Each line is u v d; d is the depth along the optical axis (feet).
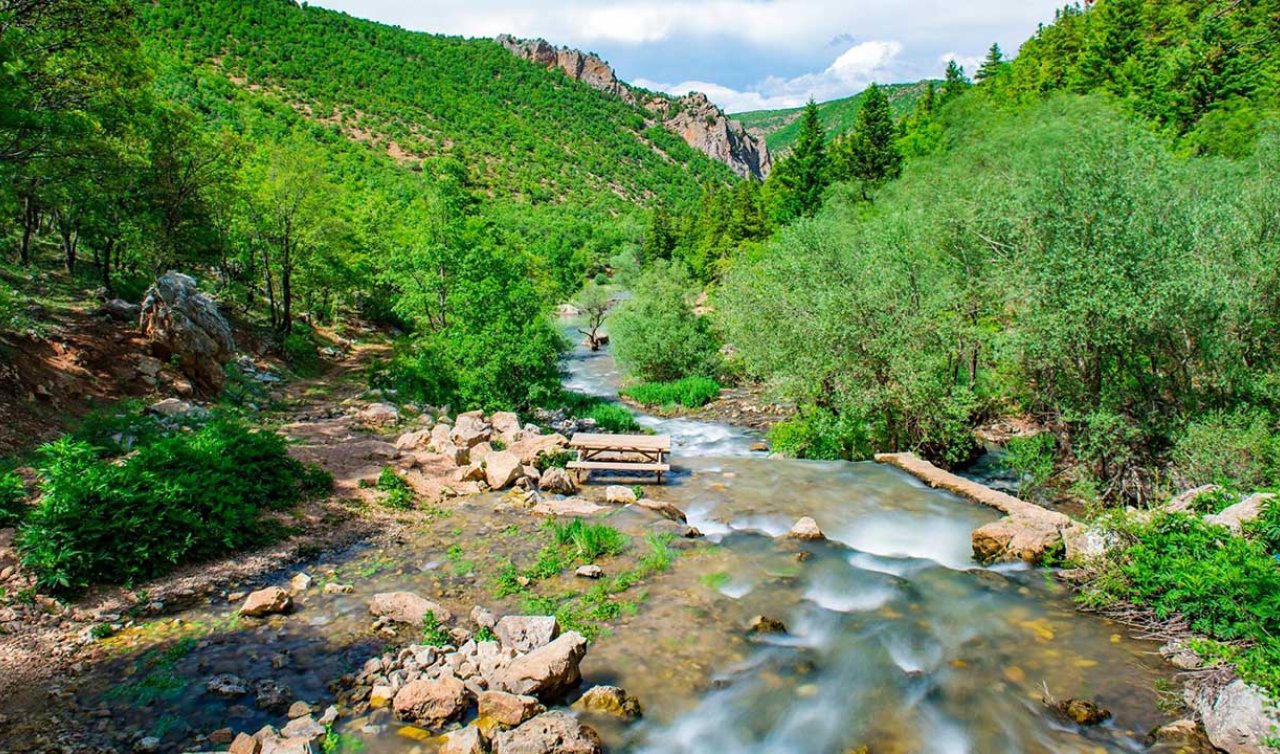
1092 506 50.83
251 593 30.89
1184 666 27.35
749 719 24.17
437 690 22.97
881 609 32.96
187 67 458.09
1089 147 56.59
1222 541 31.96
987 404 71.31
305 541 37.93
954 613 32.55
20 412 47.60
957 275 69.31
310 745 21.04
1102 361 54.65
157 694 23.43
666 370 129.49
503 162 629.92
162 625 28.32
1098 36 175.32
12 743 20.24
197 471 38.29
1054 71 190.39
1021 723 24.25
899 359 63.05
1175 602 30.19
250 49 603.26
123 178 75.87
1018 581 36.35
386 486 46.50
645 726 23.52
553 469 51.03
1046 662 28.25
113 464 36.60
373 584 33.32
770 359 77.92
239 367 86.38
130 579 30.86
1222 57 126.00
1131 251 50.37
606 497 48.91
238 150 106.22
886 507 48.60
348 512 42.32
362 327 162.20
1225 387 52.39
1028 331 53.83
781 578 36.01
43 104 64.39
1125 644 29.53
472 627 29.27
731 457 64.75
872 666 27.84
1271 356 54.44
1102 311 49.52
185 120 93.20
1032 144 92.12
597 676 26.37
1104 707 25.07
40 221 123.75
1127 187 52.03
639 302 133.49
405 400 82.89
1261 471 44.57
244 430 44.78
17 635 25.81
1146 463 53.21
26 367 52.49
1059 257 52.24
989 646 29.55
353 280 138.31
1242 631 27.17
